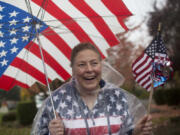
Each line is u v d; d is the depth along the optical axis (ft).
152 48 7.98
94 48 6.91
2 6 7.29
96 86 6.87
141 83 8.26
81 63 6.72
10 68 8.18
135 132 6.72
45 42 8.38
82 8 7.89
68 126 6.60
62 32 8.36
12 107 70.28
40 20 7.81
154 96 58.23
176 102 52.90
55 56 8.57
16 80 8.48
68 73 8.75
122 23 8.29
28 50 8.23
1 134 33.42
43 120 7.09
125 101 7.03
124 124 6.80
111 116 6.75
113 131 6.59
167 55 7.72
